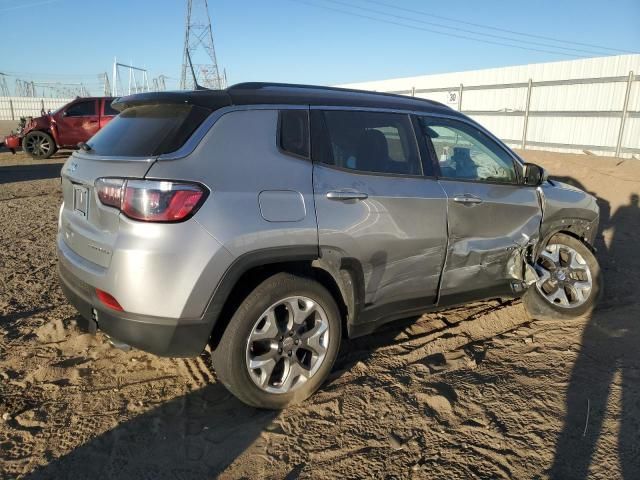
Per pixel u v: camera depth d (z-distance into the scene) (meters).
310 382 3.18
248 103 3.06
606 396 3.32
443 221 3.63
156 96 3.08
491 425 3.02
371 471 2.64
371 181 3.34
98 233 2.88
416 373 3.60
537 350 3.97
